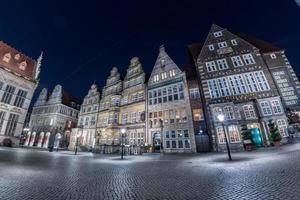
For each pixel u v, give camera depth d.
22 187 5.81
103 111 37.50
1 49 33.91
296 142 17.67
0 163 10.80
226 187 5.43
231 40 27.95
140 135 28.64
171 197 4.82
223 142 21.08
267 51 25.95
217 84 25.02
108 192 5.46
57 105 47.47
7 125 31.56
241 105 22.58
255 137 20.94
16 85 33.91
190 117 24.58
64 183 6.60
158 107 28.30
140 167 11.03
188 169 9.45
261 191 4.77
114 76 40.00
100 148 27.17
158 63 32.03
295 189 4.67
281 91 22.59
